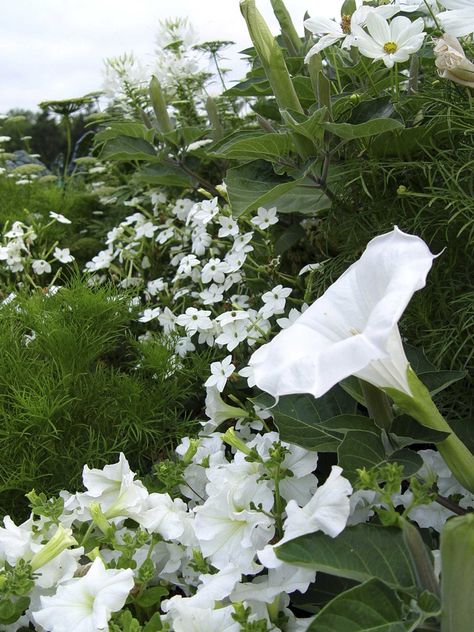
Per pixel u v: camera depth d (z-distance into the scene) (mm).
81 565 656
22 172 1790
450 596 449
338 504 515
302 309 863
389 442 599
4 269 1277
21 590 583
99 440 845
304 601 617
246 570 603
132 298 1075
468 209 728
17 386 834
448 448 549
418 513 638
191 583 671
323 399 680
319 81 837
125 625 554
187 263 1072
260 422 832
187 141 1227
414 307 788
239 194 850
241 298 1026
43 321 928
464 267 807
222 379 809
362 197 891
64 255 1275
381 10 798
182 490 756
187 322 959
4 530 636
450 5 708
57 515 658
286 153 877
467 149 791
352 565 495
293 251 1103
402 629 452
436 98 820
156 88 1244
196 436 860
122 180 1666
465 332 759
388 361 506
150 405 879
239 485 647
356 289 539
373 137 854
